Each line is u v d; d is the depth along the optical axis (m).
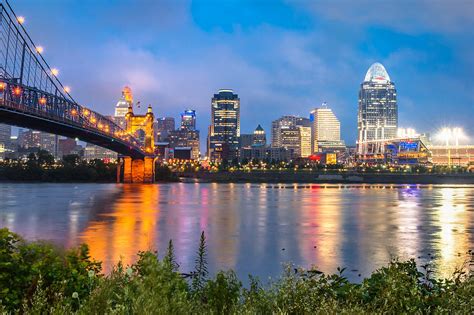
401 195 130.12
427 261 29.11
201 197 109.12
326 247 35.59
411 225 52.62
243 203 89.25
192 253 32.06
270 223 53.47
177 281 7.36
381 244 37.47
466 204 92.00
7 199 95.56
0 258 7.48
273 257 30.95
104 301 6.57
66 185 179.62
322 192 146.00
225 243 37.28
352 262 29.55
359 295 7.89
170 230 46.06
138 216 61.41
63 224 51.34
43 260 7.91
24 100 82.50
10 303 6.97
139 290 6.47
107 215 62.44
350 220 58.06
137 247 34.44
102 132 130.88
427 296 7.98
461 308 7.44
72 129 107.06
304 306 7.27
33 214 63.47
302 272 9.44
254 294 7.82
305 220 57.53
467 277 9.11
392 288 7.70
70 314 6.50
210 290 8.05
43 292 6.88
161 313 6.14
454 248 35.69
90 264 8.90
